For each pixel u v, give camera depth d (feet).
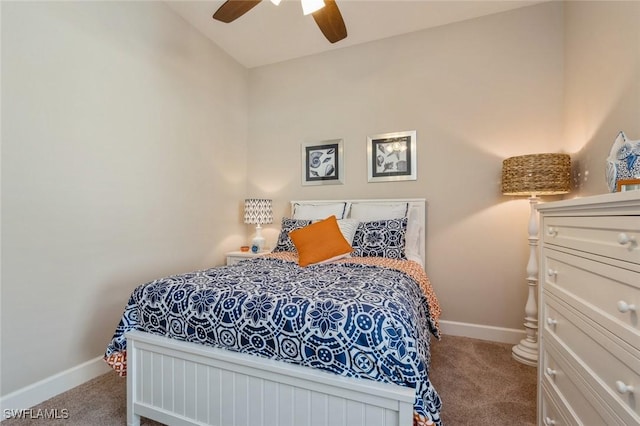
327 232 7.04
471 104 8.46
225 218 10.21
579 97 6.70
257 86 11.13
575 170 6.89
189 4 7.98
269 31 9.11
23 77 5.16
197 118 9.06
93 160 6.26
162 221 7.90
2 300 4.94
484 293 8.28
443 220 8.71
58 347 5.68
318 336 3.53
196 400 4.16
